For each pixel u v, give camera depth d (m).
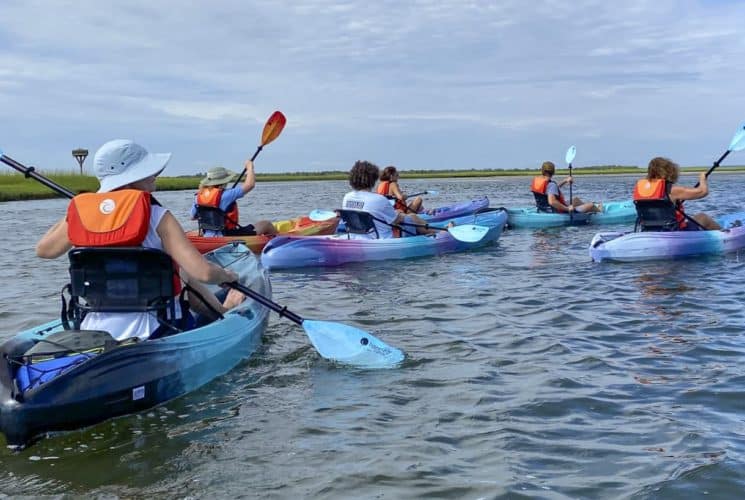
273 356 4.63
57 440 3.28
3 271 8.47
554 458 3.04
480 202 13.69
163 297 3.65
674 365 4.30
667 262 8.30
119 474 2.96
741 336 4.93
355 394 3.89
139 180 3.57
